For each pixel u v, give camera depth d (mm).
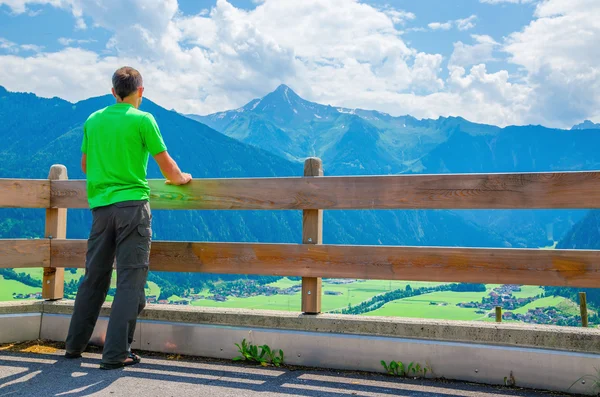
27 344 4344
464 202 3730
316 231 4055
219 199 4273
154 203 4449
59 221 4621
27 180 4543
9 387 3182
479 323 3523
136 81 3881
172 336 4137
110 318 3689
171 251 4332
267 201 4152
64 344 4359
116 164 3713
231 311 4043
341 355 3734
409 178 3840
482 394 3186
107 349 3646
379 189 3896
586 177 3510
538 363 3314
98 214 3764
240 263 4164
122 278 3707
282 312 4004
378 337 3666
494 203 3676
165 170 3879
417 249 3770
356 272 3887
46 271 4594
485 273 3633
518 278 3562
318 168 4113
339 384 3359
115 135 3715
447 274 3699
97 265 3820
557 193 3559
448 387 3326
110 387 3201
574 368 3238
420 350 3562
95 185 3771
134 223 3707
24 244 4520
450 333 3518
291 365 3834
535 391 3273
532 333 3354
